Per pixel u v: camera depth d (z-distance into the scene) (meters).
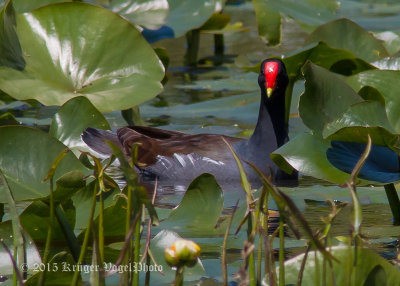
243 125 13.04
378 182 6.63
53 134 9.20
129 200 4.71
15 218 5.07
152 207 4.34
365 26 22.22
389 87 9.26
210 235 6.95
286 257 6.36
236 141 11.11
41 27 10.90
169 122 13.33
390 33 14.79
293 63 11.99
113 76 10.77
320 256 5.21
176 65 19.02
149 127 11.75
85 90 10.52
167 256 4.54
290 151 6.90
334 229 7.24
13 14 10.80
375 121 7.21
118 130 11.59
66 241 6.30
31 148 6.52
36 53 10.75
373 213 7.91
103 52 10.86
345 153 7.08
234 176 10.37
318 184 9.95
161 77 10.70
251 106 14.33
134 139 11.27
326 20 16.31
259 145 10.48
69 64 10.78
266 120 10.48
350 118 7.20
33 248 5.77
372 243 6.82
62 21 10.91
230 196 9.27
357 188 8.95
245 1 29.45
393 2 29.06
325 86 7.98
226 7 28.17
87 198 6.83
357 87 9.56
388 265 5.21
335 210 4.62
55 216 6.25
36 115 13.47
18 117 13.28
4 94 11.98
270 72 10.27
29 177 6.47
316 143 7.02
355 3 28.56
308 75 7.92
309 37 13.34
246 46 21.28
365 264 5.15
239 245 6.68
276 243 6.83
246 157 10.53
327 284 5.12
